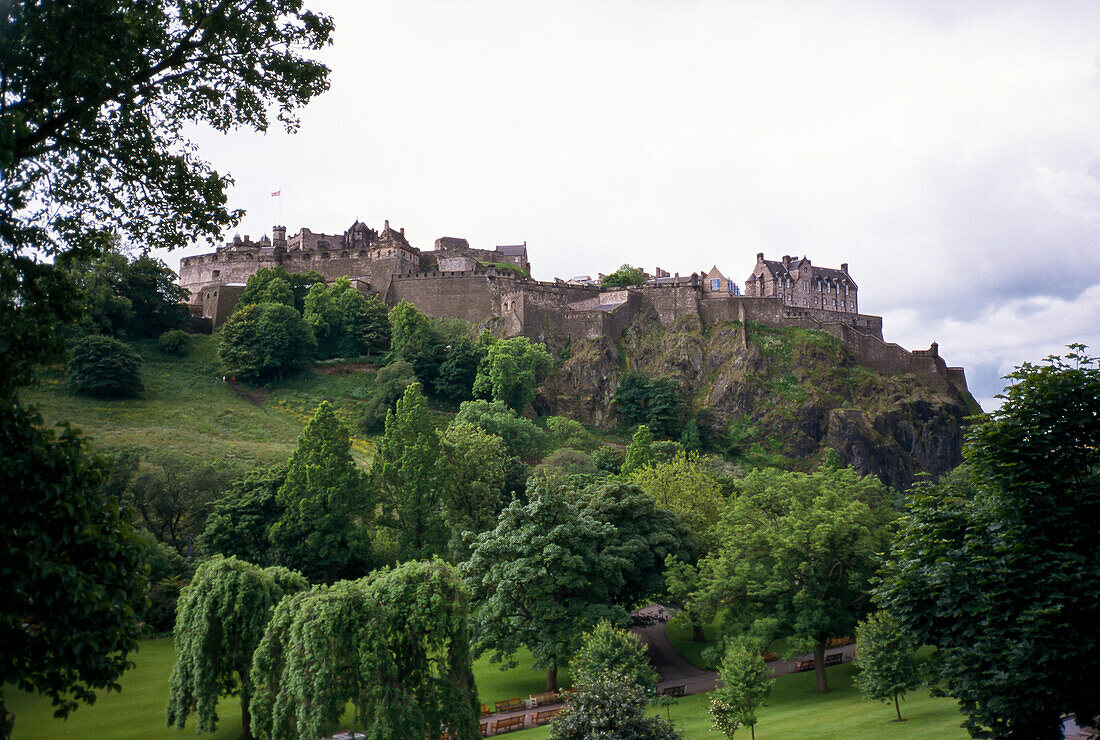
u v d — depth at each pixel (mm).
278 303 145125
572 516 56562
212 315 161000
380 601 40344
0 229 18016
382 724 35938
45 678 17531
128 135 20594
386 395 129875
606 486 64625
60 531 17469
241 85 22141
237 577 43375
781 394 147000
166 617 66312
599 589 54781
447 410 139500
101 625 17906
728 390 148250
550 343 155375
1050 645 23062
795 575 56375
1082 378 24938
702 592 57031
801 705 50500
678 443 134000
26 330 18156
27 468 16891
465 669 39844
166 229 22734
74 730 43719
